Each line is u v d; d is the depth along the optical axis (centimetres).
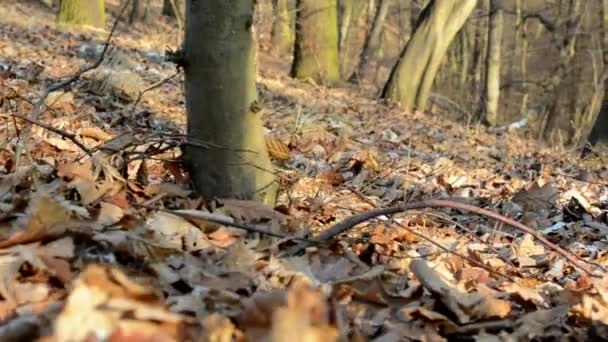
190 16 427
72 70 1242
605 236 591
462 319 308
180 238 357
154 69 1441
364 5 3791
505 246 504
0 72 1032
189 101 439
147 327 227
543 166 1072
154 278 290
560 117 3425
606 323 333
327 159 859
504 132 1902
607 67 2930
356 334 266
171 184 452
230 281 303
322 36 2175
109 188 398
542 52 4072
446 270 398
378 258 392
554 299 358
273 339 224
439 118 1988
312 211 499
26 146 461
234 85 431
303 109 1364
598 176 1056
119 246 304
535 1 3903
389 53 4556
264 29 3328
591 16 3394
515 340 296
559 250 388
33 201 340
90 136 656
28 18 2269
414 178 777
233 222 387
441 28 2081
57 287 271
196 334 237
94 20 2275
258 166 444
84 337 215
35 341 218
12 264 272
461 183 815
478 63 3838
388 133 1330
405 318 300
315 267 343
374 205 542
